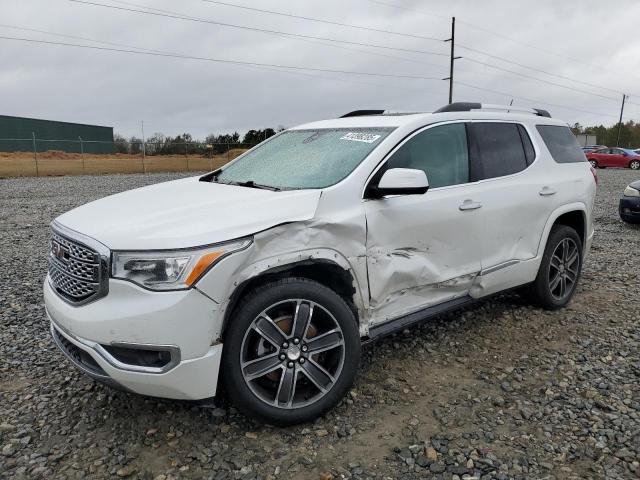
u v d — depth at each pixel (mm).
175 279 2773
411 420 3287
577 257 5293
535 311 5160
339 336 3236
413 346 4355
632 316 5062
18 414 3326
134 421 3256
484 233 4215
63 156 44969
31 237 9164
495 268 4355
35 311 5184
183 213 3141
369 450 2988
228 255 2850
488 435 3123
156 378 2797
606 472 2791
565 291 5273
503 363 4074
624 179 25094
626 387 3684
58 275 3189
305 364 3170
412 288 3791
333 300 3195
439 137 4105
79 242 2963
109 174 29266
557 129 5379
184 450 2984
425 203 3781
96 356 2822
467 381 3789
